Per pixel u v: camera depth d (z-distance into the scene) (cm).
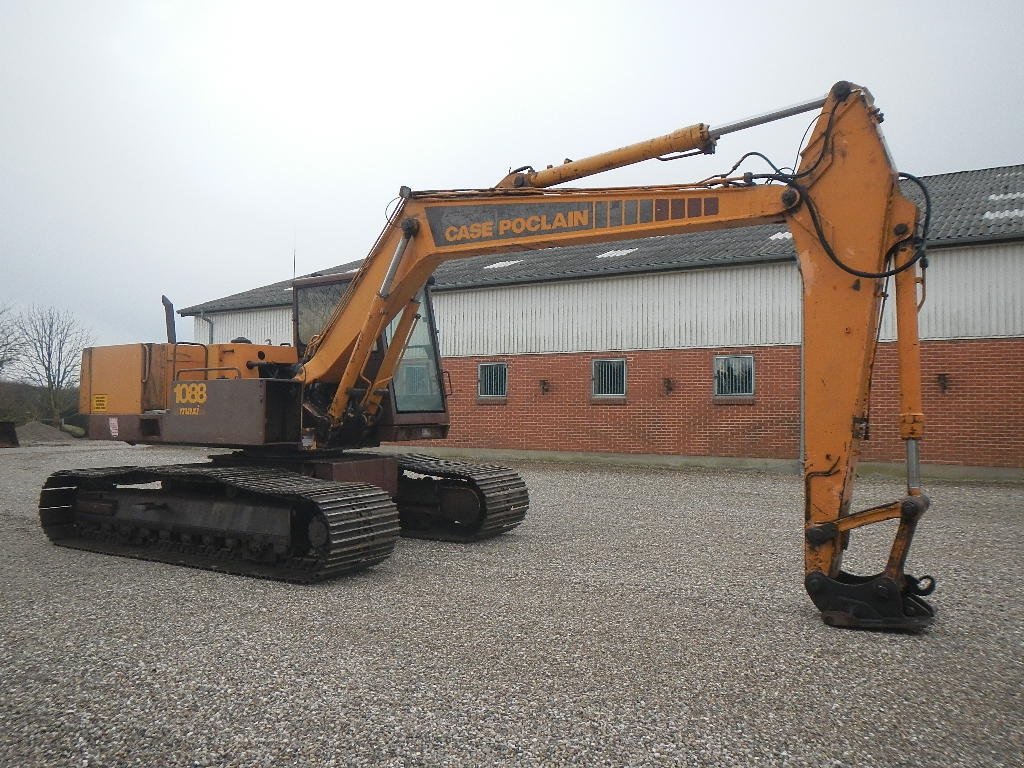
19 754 328
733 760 324
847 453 531
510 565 702
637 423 1703
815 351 543
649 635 489
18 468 1667
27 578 651
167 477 747
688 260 1628
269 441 741
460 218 706
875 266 530
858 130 538
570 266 1847
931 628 512
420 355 878
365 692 392
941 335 1423
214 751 330
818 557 534
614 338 1733
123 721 359
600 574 664
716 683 408
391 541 677
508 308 1870
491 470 871
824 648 467
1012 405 1371
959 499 1149
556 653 454
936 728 355
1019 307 1369
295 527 671
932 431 1427
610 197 629
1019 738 346
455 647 464
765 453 1570
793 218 556
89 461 1802
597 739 342
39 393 3909
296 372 799
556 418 1802
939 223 1512
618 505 1095
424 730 349
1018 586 630
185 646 464
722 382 1617
